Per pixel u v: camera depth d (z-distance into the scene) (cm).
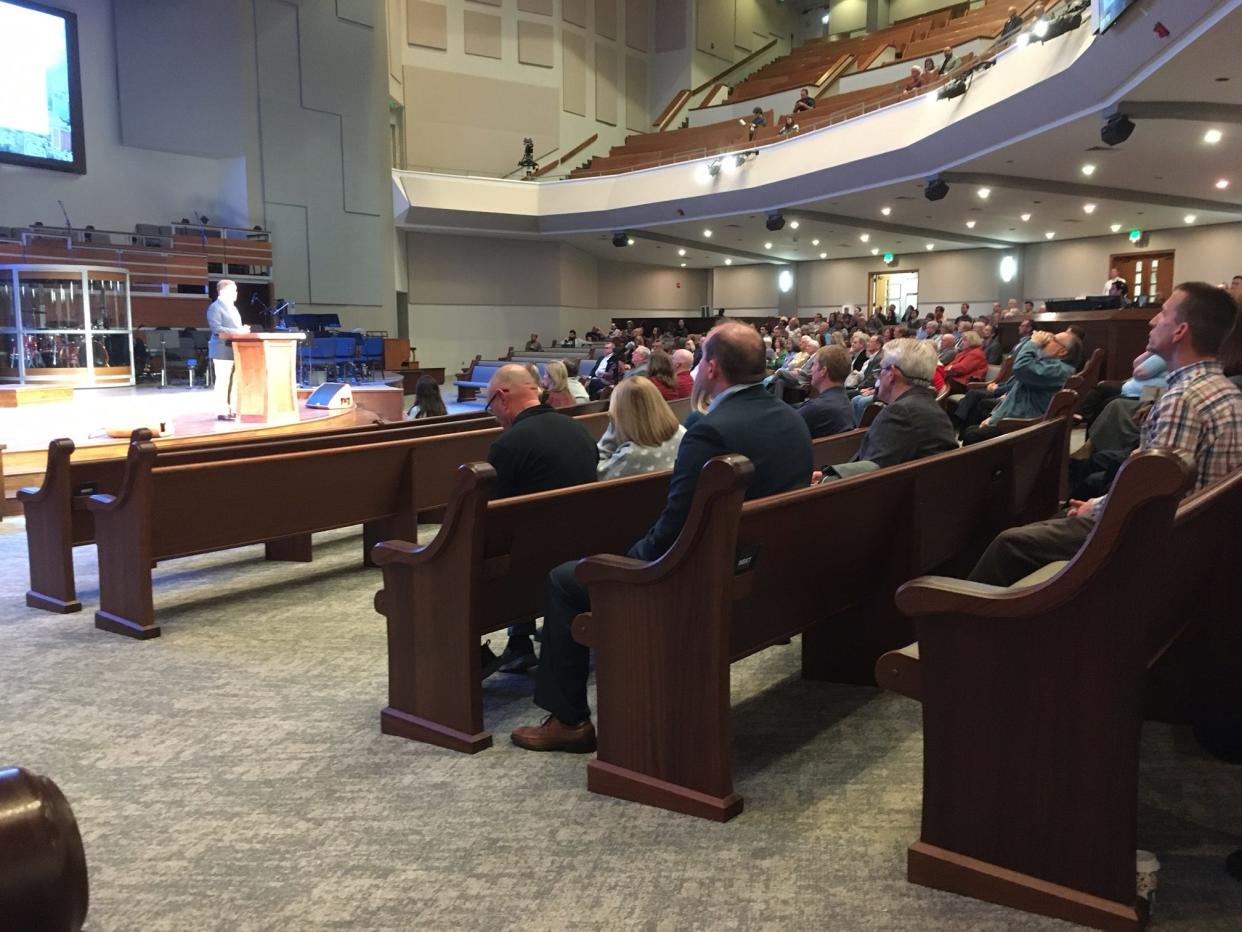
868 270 2309
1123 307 1095
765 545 223
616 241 1950
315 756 252
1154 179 1364
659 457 327
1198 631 239
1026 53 1071
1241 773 228
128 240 1393
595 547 296
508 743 258
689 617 208
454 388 1994
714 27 2398
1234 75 877
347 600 407
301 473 393
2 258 1141
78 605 394
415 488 439
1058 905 168
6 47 1244
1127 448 428
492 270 2180
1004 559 231
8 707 288
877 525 270
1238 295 280
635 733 222
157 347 1283
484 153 2095
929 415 324
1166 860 189
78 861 62
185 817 220
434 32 2006
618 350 1323
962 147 1241
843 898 180
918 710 273
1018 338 1161
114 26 1384
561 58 2188
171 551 359
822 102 1816
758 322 1977
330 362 1423
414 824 214
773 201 1631
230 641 352
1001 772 173
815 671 298
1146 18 814
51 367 869
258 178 1514
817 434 445
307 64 1579
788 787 226
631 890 185
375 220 1709
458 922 177
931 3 2355
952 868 179
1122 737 160
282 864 198
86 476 397
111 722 277
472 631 248
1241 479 198
